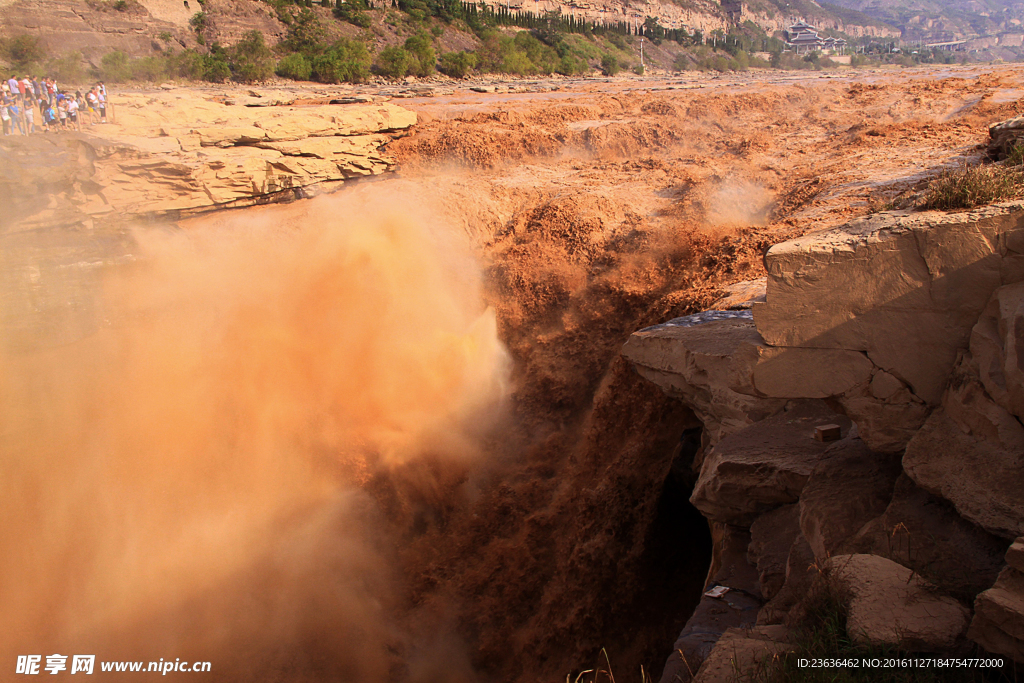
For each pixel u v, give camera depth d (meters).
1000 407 4.45
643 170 30.44
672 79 90.56
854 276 5.04
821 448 6.40
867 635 3.85
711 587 6.32
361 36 83.19
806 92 44.62
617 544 11.50
